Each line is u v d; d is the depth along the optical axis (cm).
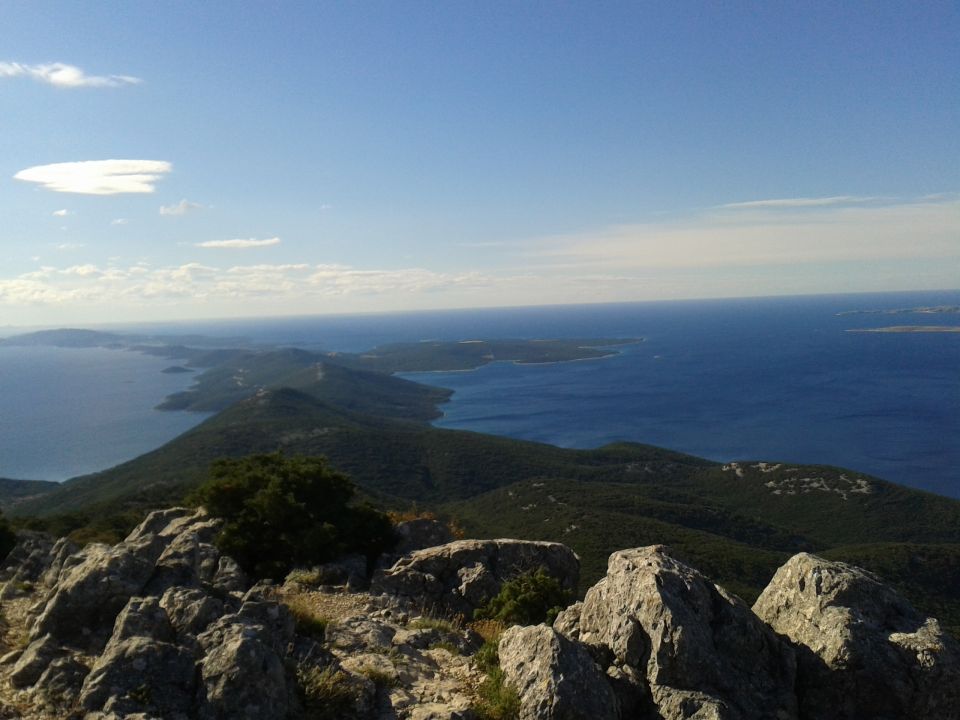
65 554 2045
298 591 2147
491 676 1346
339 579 2334
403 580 2275
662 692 1223
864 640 1269
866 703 1229
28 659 1170
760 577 8894
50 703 1059
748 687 1221
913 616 1373
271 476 2742
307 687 1189
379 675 1321
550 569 2448
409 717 1179
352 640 1530
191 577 1552
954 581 8731
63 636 1310
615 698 1212
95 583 1378
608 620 1416
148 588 1484
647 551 1534
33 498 19575
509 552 2477
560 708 1166
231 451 19500
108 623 1352
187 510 2947
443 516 12712
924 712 1204
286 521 2550
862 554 9331
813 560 1480
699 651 1238
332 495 2762
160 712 1031
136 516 6184
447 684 1373
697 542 10294
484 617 2125
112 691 1055
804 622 1393
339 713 1174
